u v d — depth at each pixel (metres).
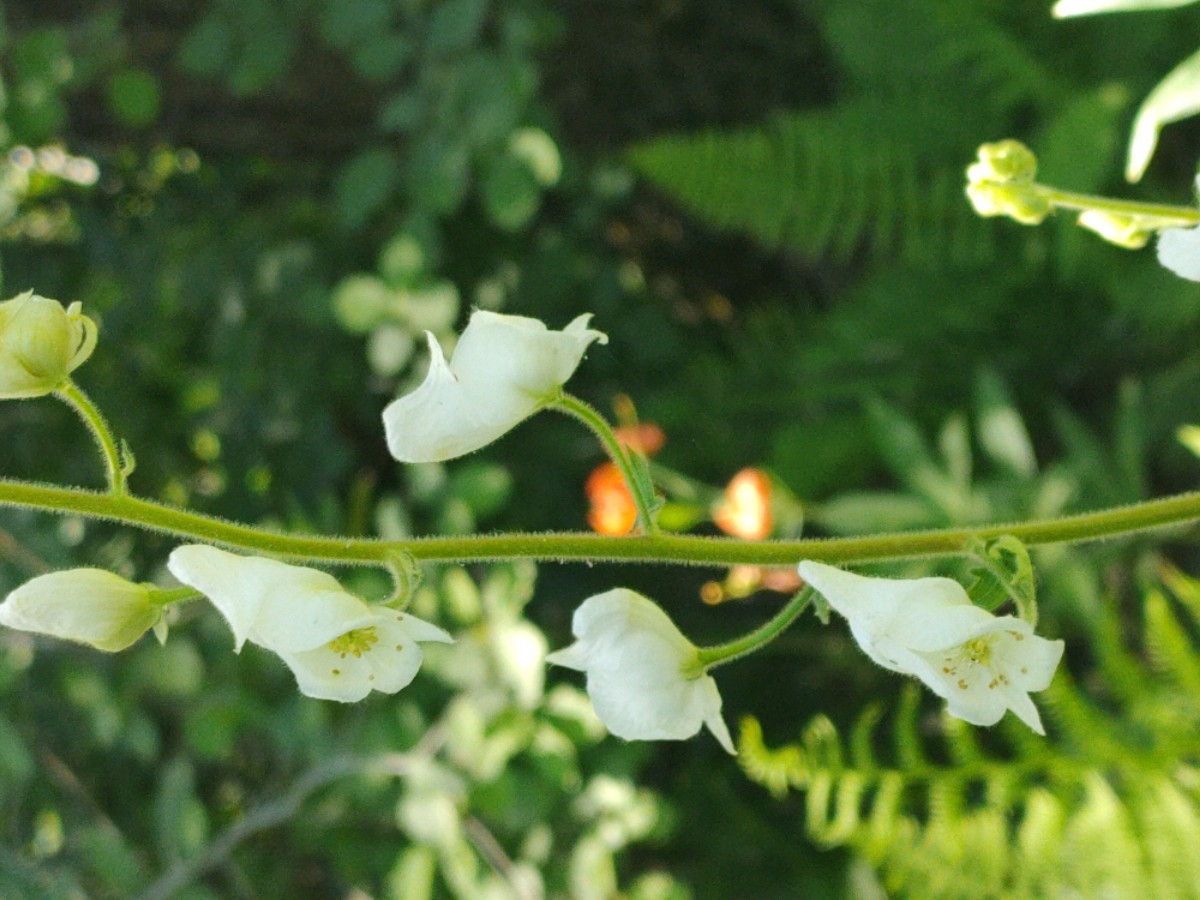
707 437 0.99
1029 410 0.93
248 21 0.84
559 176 0.86
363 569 0.70
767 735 0.96
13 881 0.75
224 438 0.92
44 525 0.78
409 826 0.67
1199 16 0.85
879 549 0.39
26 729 0.76
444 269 0.99
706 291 1.18
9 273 0.94
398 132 1.00
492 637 0.67
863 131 0.94
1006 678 0.38
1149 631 0.63
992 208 0.43
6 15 0.88
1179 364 0.86
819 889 0.87
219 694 0.72
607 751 0.74
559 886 0.71
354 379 0.93
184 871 0.71
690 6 1.07
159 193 1.00
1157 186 0.88
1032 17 0.91
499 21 0.90
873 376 0.93
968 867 0.63
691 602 1.01
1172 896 0.59
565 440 1.00
